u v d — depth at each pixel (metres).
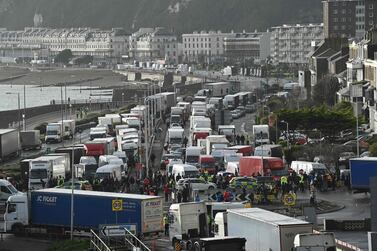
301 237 156.00
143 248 182.00
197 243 163.25
